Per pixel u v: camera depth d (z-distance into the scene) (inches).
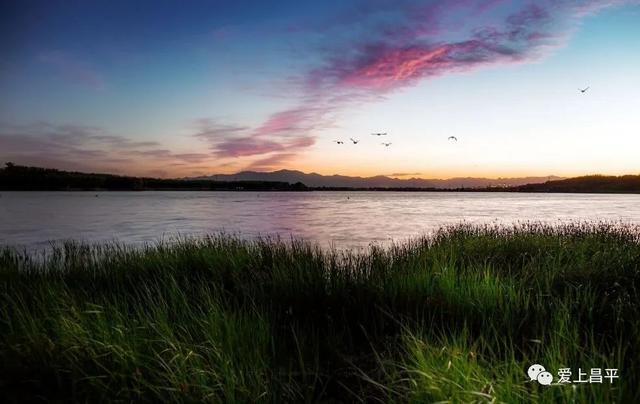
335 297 274.2
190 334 190.5
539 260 374.9
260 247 445.1
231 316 206.5
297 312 263.6
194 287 312.5
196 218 1622.8
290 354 205.0
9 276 361.7
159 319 197.8
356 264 348.8
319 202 3973.9
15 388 168.1
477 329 220.7
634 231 656.4
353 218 1627.7
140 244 794.8
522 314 230.5
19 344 189.3
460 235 567.2
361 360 200.5
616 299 247.0
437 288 268.7
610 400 127.2
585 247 433.1
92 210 2225.6
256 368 161.2
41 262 514.3
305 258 370.9
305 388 165.8
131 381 159.3
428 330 210.2
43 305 231.5
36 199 4411.9
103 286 340.5
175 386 148.6
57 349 183.2
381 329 229.5
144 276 360.2
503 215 1838.1
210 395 141.1
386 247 716.7
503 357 179.6
